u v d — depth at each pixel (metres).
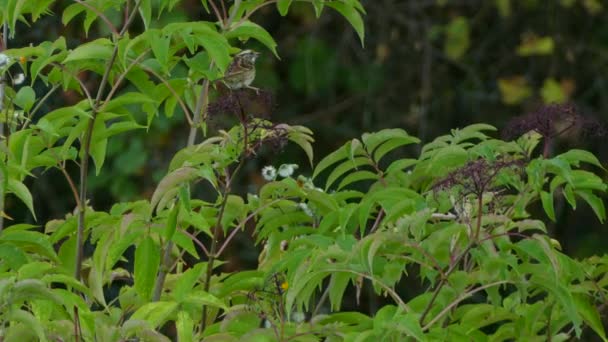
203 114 7.31
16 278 6.28
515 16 18.58
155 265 6.58
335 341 6.39
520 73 18.62
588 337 14.05
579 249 17.23
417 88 18.23
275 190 7.13
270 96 6.50
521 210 6.58
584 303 6.56
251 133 6.47
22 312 5.74
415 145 17.78
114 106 6.97
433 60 18.61
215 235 6.71
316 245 6.30
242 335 6.30
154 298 7.20
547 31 18.45
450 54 17.98
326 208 7.13
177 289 6.14
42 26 16.30
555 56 18.36
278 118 18.09
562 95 17.55
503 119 18.25
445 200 6.45
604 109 17.94
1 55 7.11
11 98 7.38
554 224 17.16
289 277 6.12
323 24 18.09
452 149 6.61
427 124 18.23
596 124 6.59
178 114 15.84
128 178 16.44
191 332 6.03
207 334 6.63
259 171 17.05
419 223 5.98
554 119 6.55
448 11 18.70
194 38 6.68
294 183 6.83
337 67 18.02
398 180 7.30
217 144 7.07
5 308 5.74
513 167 6.52
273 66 17.91
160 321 5.98
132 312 7.21
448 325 6.80
